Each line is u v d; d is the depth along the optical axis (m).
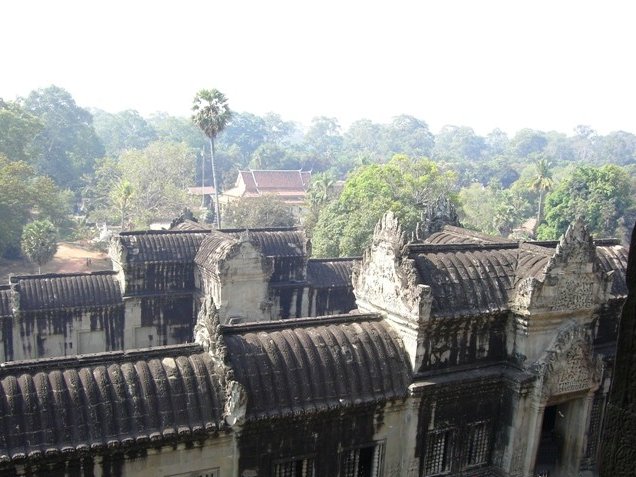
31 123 95.19
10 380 19.53
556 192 103.44
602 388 30.95
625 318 4.33
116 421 19.86
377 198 67.81
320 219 72.88
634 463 4.22
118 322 42.50
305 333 24.88
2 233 75.94
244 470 22.27
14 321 39.03
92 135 132.12
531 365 27.09
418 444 25.77
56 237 80.12
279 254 47.91
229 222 93.38
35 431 18.77
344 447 24.34
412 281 25.20
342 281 50.47
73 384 20.02
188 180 117.50
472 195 123.88
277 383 22.80
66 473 19.16
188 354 22.52
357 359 24.78
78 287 41.59
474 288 27.17
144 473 20.44
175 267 44.16
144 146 174.00
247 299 40.91
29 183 87.69
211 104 82.25
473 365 27.30
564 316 27.56
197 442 21.08
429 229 40.72
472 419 27.05
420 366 25.64
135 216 100.06
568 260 26.89
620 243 37.12
